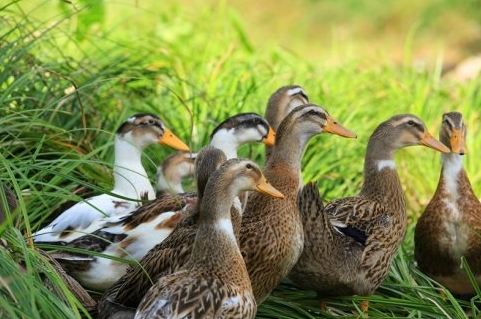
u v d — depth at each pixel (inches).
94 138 532.4
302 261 440.5
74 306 351.6
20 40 512.4
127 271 424.2
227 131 508.1
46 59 565.6
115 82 569.0
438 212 490.0
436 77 768.3
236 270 376.8
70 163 486.3
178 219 450.0
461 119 499.2
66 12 563.2
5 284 333.4
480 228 484.4
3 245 374.0
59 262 436.8
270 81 685.3
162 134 518.9
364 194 488.4
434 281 477.7
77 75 549.0
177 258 398.6
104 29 744.3
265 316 434.9
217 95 629.0
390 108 700.0
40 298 343.3
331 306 458.3
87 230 455.8
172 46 713.6
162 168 529.0
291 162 453.7
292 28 1168.2
